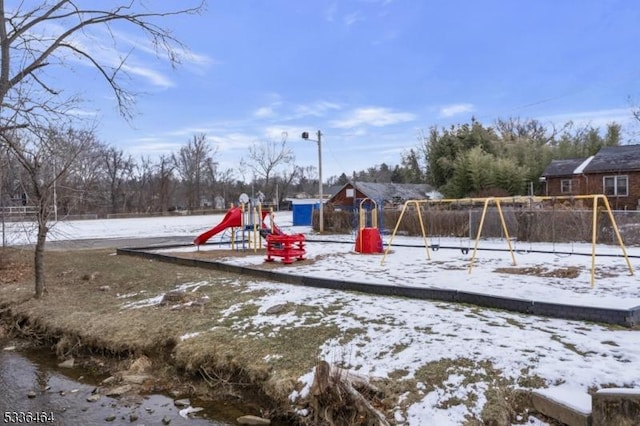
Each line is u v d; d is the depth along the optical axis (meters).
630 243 13.82
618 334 4.88
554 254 11.85
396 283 7.91
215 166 68.06
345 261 11.20
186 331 6.05
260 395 4.71
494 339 4.84
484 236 17.44
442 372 4.26
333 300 6.81
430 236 18.89
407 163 47.66
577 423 3.43
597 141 34.50
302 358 4.91
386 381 4.26
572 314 5.54
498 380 4.06
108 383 5.43
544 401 3.71
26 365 6.16
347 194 36.06
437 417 3.73
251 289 7.88
